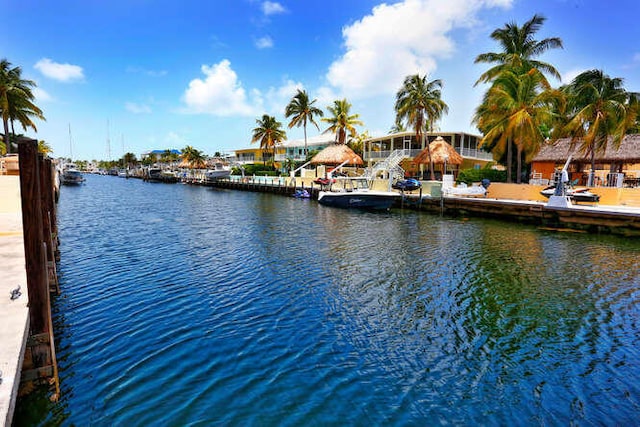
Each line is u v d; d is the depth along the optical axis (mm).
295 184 46281
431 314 7820
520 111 24984
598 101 23578
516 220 21406
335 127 48719
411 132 41750
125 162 138750
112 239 15844
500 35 29438
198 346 6320
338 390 5227
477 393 5230
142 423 4465
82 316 7465
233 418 4605
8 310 4871
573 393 5254
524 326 7289
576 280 10109
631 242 15469
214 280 9906
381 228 19250
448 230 18578
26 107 42750
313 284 9648
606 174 28328
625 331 7105
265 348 6312
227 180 64875
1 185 16844
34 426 4363
